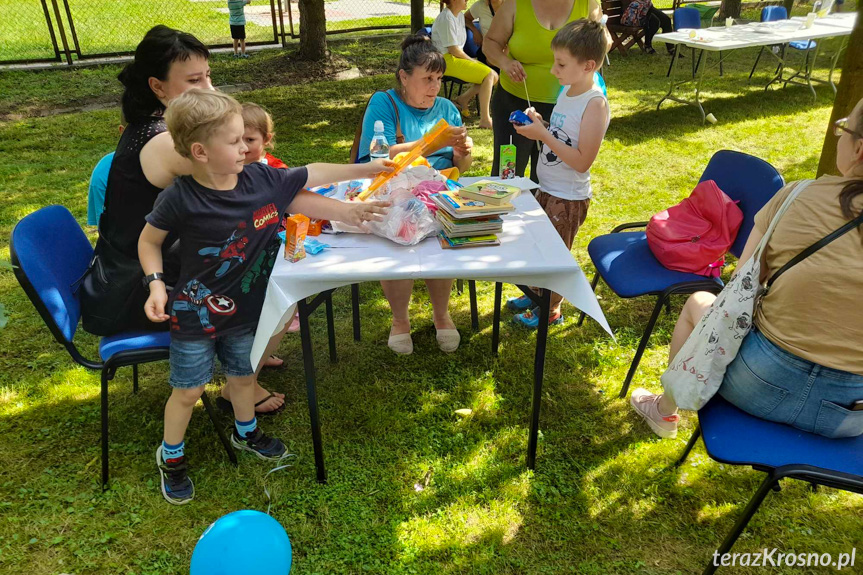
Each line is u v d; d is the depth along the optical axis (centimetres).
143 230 217
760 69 968
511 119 297
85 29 1299
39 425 280
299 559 220
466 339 345
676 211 297
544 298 229
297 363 328
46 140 662
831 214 176
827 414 187
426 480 253
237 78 934
